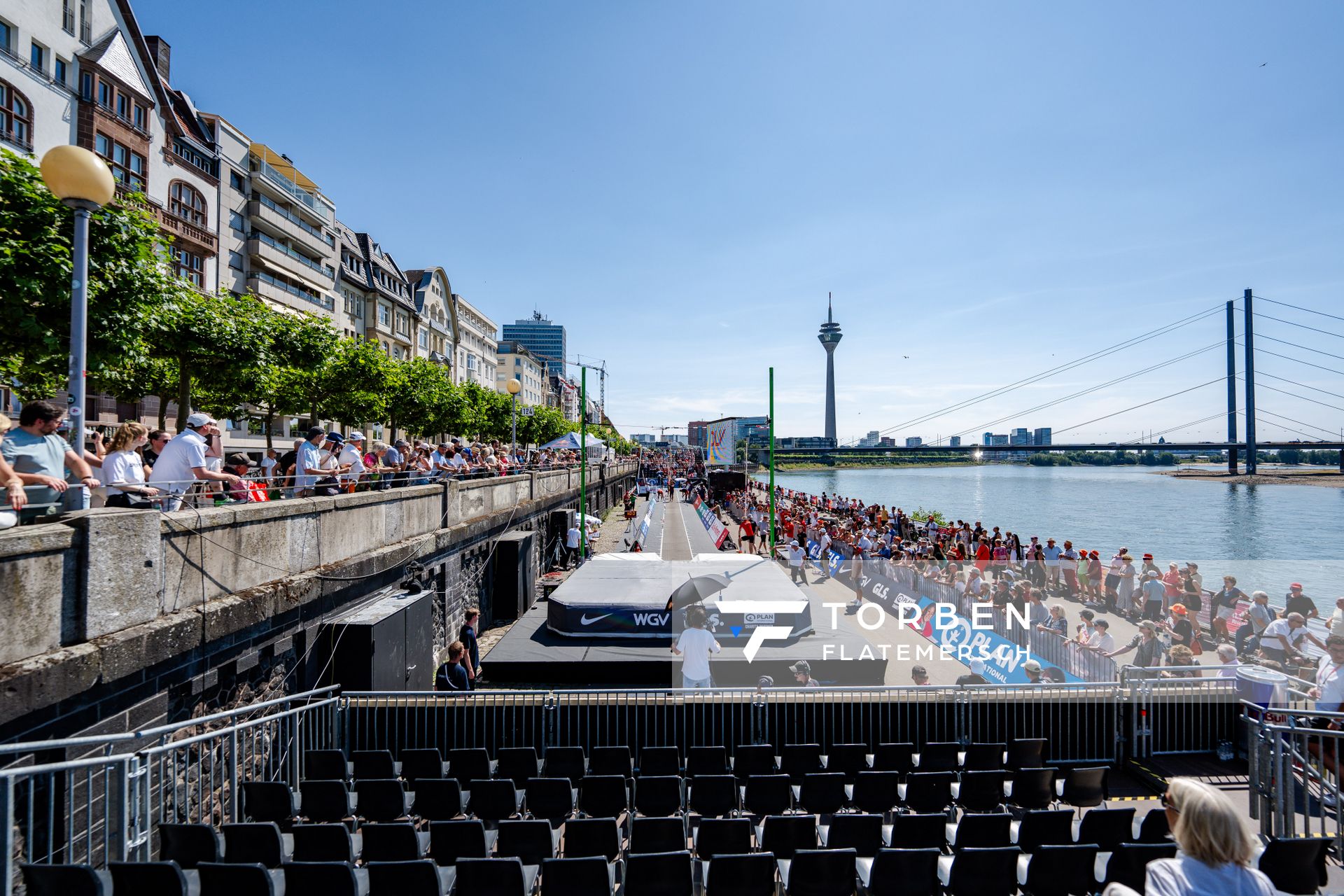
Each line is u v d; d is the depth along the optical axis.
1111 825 6.47
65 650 5.66
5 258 8.61
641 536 31.36
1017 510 81.88
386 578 12.05
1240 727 9.40
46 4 24.66
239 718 8.08
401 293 64.62
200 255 34.22
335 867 5.00
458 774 8.10
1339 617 10.55
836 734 9.47
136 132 29.03
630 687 12.73
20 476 5.38
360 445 14.78
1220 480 138.62
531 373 122.00
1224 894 3.09
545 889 5.26
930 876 5.56
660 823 6.28
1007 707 9.57
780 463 199.12
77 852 5.75
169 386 18.81
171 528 6.98
